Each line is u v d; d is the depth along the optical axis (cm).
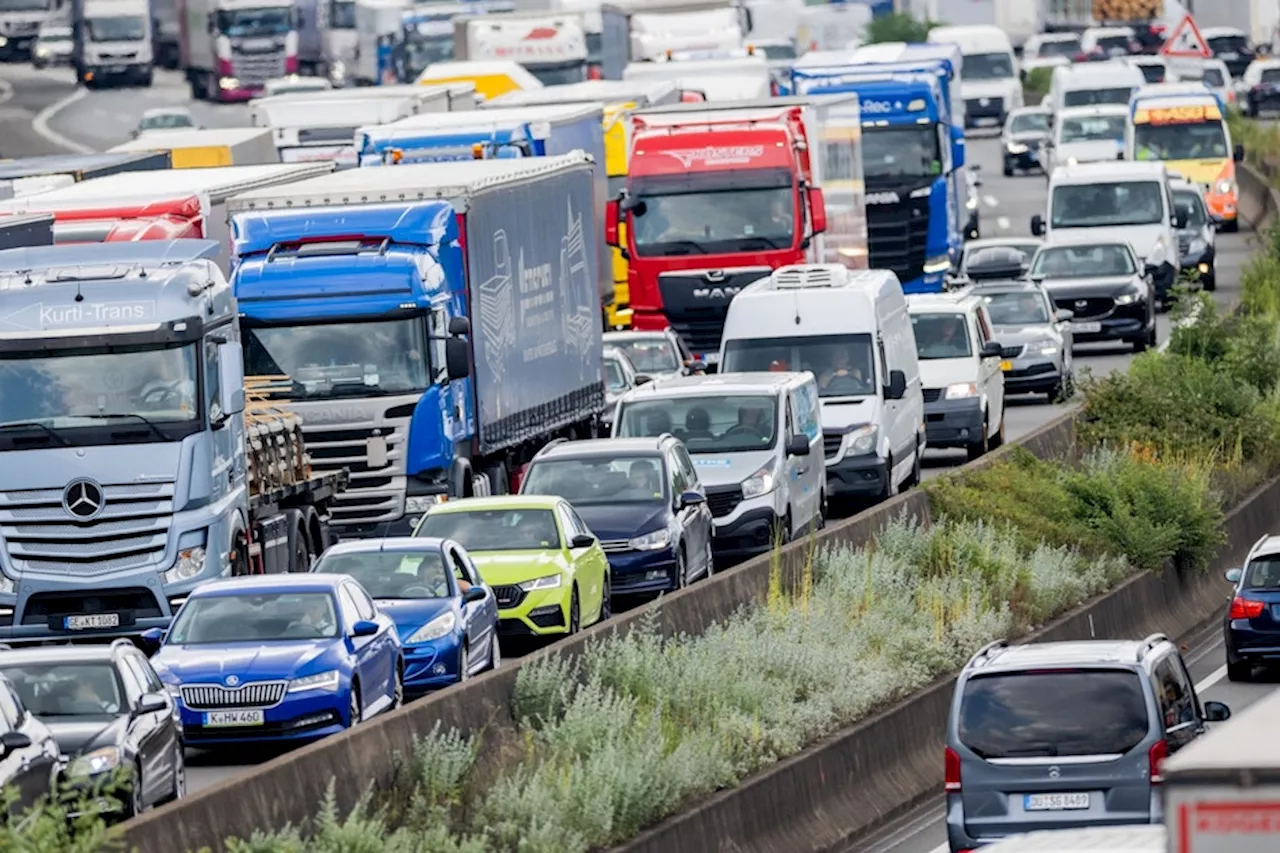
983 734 4516
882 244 14588
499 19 19575
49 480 7425
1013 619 7525
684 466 8625
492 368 9369
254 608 6175
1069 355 13712
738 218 12138
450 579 6906
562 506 7769
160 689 5484
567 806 4809
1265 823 1750
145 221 9538
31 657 5294
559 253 10250
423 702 4991
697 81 16625
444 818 4584
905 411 10431
